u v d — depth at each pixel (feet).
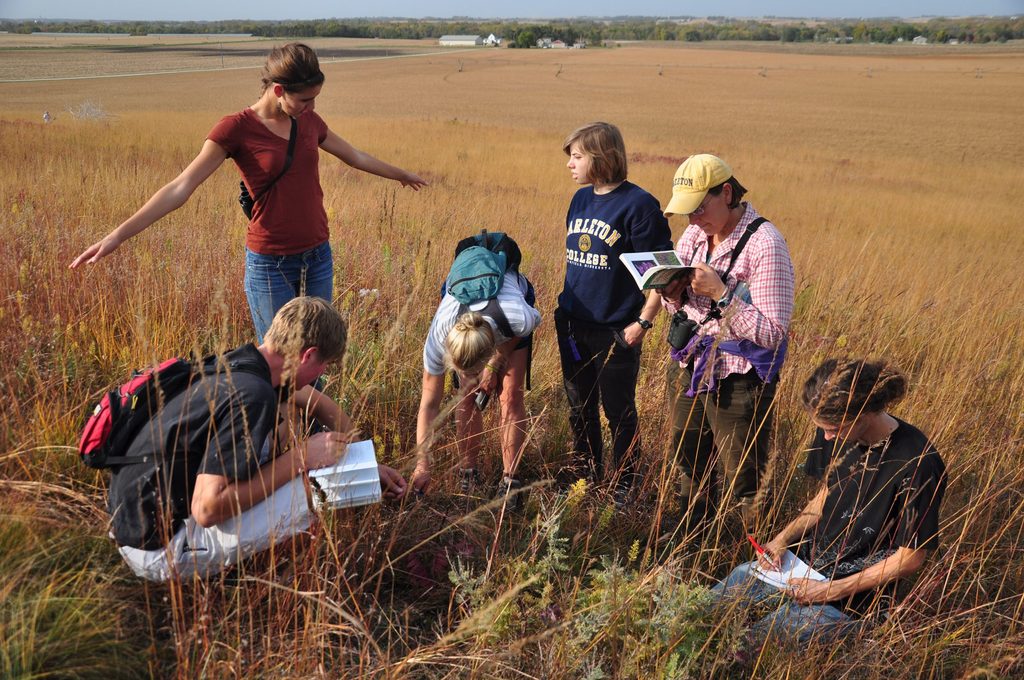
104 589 7.25
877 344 16.34
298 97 10.41
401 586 8.90
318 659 7.09
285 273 11.57
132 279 13.84
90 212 19.48
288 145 10.93
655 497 11.30
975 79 310.86
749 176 81.66
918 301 23.31
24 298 12.24
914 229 55.62
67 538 7.70
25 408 9.62
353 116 140.56
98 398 10.18
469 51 572.51
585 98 217.77
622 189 11.19
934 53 627.87
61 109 124.57
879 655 8.02
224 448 7.21
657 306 11.01
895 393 8.26
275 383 8.20
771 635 8.16
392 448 10.58
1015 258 45.21
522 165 72.95
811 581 8.64
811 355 14.94
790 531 9.59
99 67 303.48
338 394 11.54
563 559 9.15
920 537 8.25
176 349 11.90
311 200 11.46
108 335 12.07
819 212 59.93
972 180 90.79
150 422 7.41
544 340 15.87
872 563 8.79
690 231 10.84
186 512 7.57
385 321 13.70
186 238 17.25
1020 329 19.15
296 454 7.93
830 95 239.30
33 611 6.48
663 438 11.92
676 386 10.74
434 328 10.32
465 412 10.74
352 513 8.71
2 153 42.98
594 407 12.10
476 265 10.35
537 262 20.71
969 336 17.56
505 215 30.45
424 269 16.87
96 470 9.01
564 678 7.14
